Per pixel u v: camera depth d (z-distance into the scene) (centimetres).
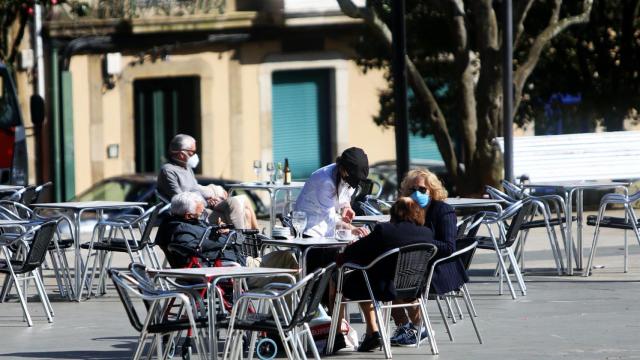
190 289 1845
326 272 1772
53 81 5959
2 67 4366
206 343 1973
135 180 5250
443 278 2111
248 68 6278
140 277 1770
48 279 3144
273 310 1741
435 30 5266
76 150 6038
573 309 2514
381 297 1989
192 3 6150
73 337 2280
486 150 4706
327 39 6350
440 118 4828
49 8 5916
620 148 3681
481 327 2327
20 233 2608
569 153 3656
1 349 2158
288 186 3050
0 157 4316
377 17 4575
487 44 4706
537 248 3559
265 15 6250
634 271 3062
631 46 5209
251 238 2231
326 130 6406
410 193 2108
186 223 2202
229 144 6275
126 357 2062
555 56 5275
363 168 2189
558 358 1998
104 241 2828
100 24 6019
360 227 2309
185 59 6188
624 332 2239
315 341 2073
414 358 2022
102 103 6081
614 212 4662
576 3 5197
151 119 6188
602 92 5300
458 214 4166
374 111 6438
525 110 5506
